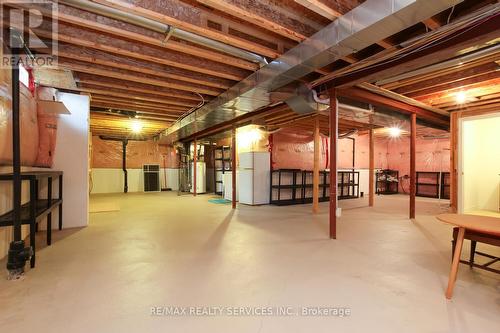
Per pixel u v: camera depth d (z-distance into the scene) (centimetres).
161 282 213
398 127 659
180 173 1066
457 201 553
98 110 564
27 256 224
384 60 279
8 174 244
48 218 314
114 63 310
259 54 302
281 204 682
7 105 258
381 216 521
